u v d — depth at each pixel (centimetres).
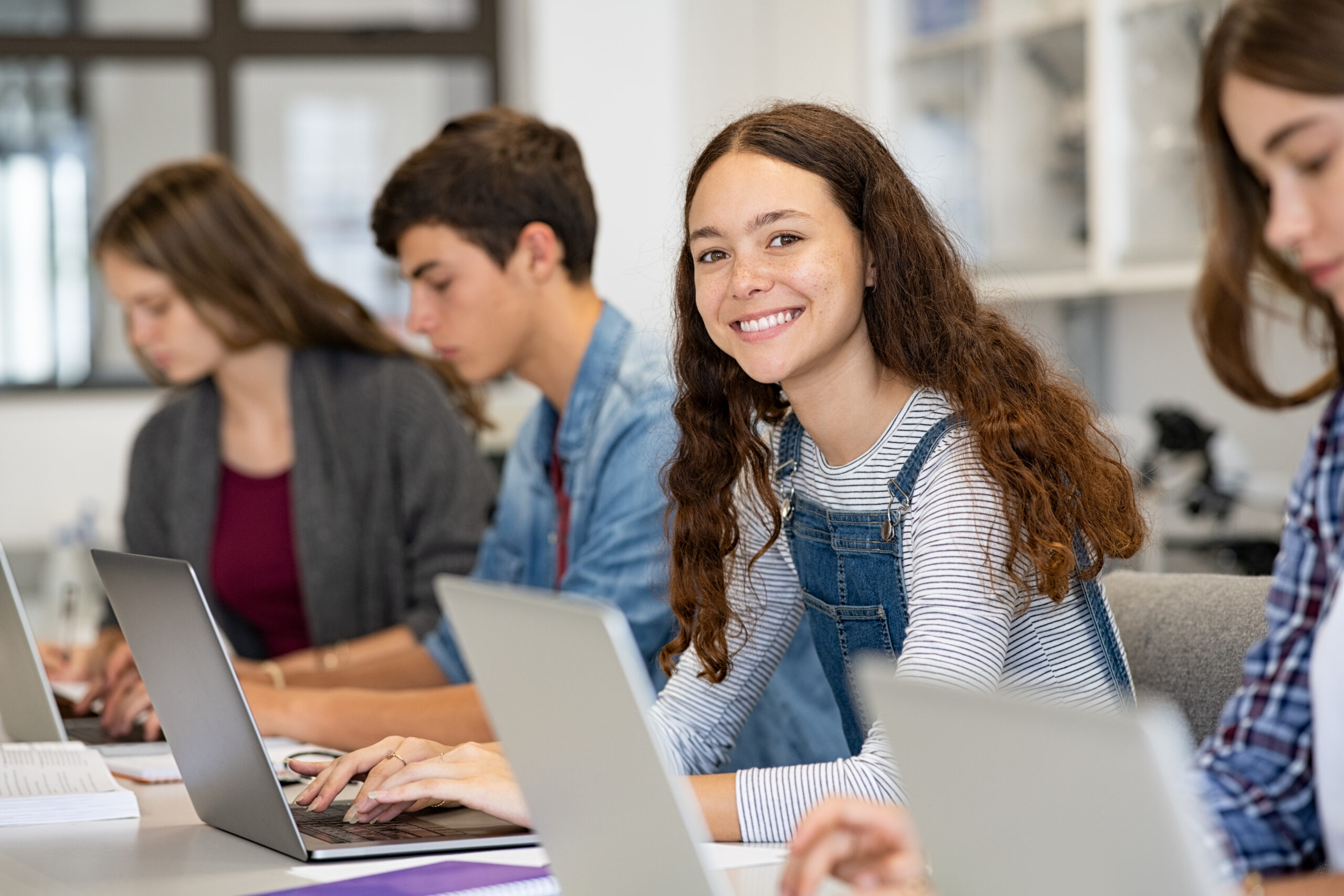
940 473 146
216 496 295
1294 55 98
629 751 99
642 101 558
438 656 252
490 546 247
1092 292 413
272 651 296
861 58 490
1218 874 103
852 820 101
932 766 85
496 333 223
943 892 87
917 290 150
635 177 557
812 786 139
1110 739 74
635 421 212
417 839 142
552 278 223
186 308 283
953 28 450
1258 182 117
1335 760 110
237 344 285
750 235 149
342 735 204
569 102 552
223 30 550
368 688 245
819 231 148
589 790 105
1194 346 418
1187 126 371
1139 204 388
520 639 106
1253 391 128
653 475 209
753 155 150
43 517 524
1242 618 167
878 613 156
